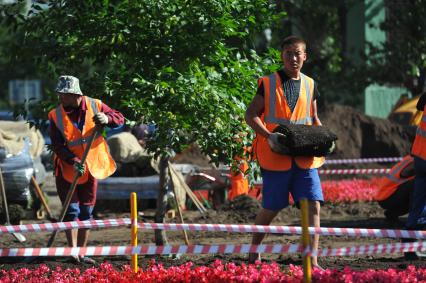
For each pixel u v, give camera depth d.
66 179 19.94
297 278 15.49
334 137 16.97
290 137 16.62
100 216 31.16
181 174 31.55
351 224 28.25
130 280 16.19
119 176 31.95
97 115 18.89
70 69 21.88
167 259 20.66
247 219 30.16
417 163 19.62
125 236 26.38
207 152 20.73
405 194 25.05
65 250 15.25
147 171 31.89
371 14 60.16
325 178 45.84
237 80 21.00
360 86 54.50
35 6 21.72
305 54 17.53
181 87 19.83
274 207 17.38
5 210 26.12
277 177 17.25
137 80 19.84
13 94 88.06
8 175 27.84
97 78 20.94
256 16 21.69
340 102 59.84
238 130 20.52
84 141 19.67
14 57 22.19
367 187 36.38
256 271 16.19
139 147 32.53
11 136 29.16
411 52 52.56
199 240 25.36
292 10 53.94
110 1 21.59
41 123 22.45
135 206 16.47
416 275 15.95
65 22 21.14
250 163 20.95
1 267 19.36
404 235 15.62
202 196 33.19
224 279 15.65
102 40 21.19
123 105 20.50
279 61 21.88
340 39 59.56
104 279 16.55
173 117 19.91
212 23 20.69
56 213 32.50
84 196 20.17
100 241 25.28
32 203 30.38
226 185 32.56
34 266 19.45
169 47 20.88
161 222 22.11
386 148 49.53
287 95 17.30
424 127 19.48
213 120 20.02
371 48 54.44
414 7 52.91
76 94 19.48
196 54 20.95
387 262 19.70
